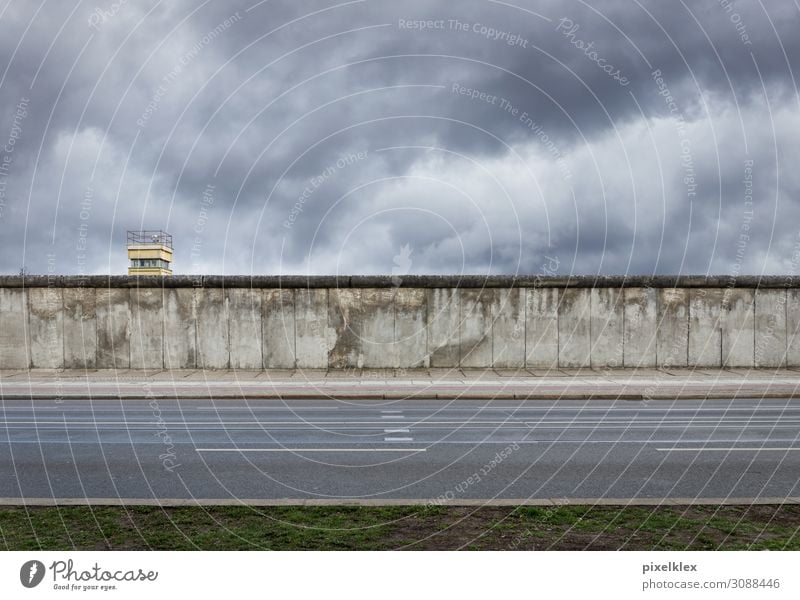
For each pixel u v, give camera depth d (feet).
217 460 29.53
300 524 19.89
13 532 19.11
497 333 68.39
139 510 21.15
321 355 68.28
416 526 19.72
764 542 18.52
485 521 20.21
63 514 20.74
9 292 68.28
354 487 24.66
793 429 38.42
